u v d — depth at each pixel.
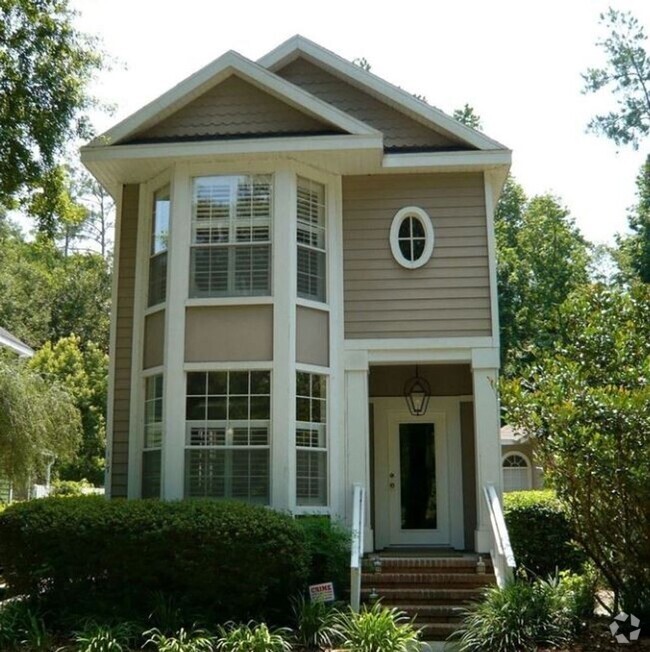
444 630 9.77
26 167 10.84
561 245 30.36
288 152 12.12
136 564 9.44
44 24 10.74
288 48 13.52
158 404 12.20
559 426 9.15
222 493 11.55
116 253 13.12
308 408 12.02
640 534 9.21
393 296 12.59
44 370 31.27
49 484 25.27
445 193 12.88
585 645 8.65
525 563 12.20
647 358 9.57
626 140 30.08
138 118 12.41
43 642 8.50
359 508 11.00
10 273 37.94
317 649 8.71
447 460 14.00
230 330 11.94
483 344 12.35
